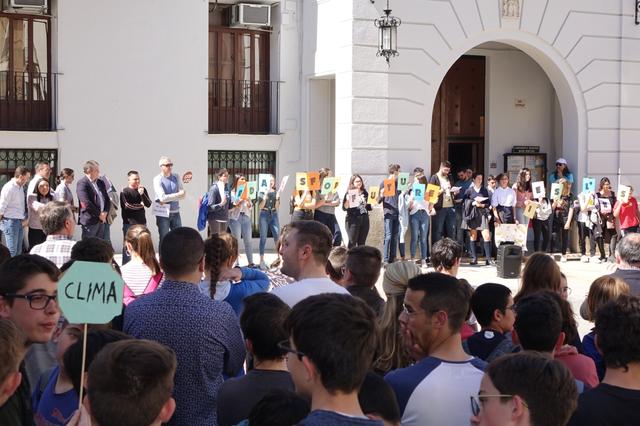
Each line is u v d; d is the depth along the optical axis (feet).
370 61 61.93
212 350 16.21
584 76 68.64
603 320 13.65
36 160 59.72
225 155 65.77
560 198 65.92
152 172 62.34
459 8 64.69
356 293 20.35
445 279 15.21
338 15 62.80
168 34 62.44
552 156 76.07
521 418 10.89
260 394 14.53
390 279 19.03
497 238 58.23
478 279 55.31
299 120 67.62
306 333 10.40
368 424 10.25
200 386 16.17
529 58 75.87
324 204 56.59
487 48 74.38
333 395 10.40
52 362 19.92
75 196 59.93
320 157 67.87
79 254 19.74
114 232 61.41
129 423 10.21
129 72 61.36
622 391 13.28
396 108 62.95
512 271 55.47
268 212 57.11
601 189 64.85
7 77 58.90
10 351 11.20
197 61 63.46
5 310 15.16
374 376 12.24
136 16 61.36
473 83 75.36
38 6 58.44
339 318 10.39
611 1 69.21
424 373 14.47
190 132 63.41
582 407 13.24
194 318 16.15
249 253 56.44
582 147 68.85
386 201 59.11
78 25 59.82
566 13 67.82
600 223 64.18
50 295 15.23
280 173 67.15
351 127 61.57
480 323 19.21
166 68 62.44
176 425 16.07
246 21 65.31
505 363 11.19
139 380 10.20
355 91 61.52
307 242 19.20
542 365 11.08
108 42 60.70
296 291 18.43
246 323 14.73
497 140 75.25
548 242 65.62
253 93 67.36
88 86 60.23
